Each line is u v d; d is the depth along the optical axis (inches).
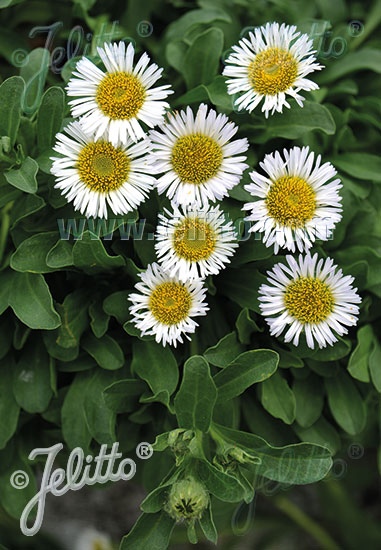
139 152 15.1
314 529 20.8
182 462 15.1
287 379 17.2
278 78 15.3
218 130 15.2
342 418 16.9
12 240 17.3
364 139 18.3
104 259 15.8
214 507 17.9
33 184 15.3
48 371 16.6
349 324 15.5
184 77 17.1
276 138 17.0
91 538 20.5
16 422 16.6
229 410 16.0
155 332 15.3
